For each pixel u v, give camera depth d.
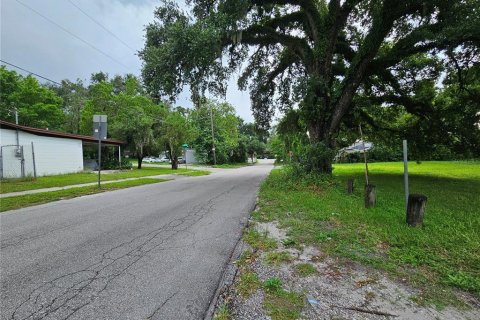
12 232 4.86
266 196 8.48
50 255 3.72
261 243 4.14
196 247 4.04
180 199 8.40
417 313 2.38
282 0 11.56
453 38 8.45
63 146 18.62
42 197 8.60
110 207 7.16
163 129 26.97
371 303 2.53
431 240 4.07
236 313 2.37
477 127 14.04
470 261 3.37
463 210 6.27
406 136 16.28
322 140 11.24
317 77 10.72
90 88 48.12
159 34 10.88
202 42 9.54
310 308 2.45
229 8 9.71
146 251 3.88
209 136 40.16
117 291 2.75
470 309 2.44
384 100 14.95
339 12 11.25
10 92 35.47
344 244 4.00
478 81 13.30
